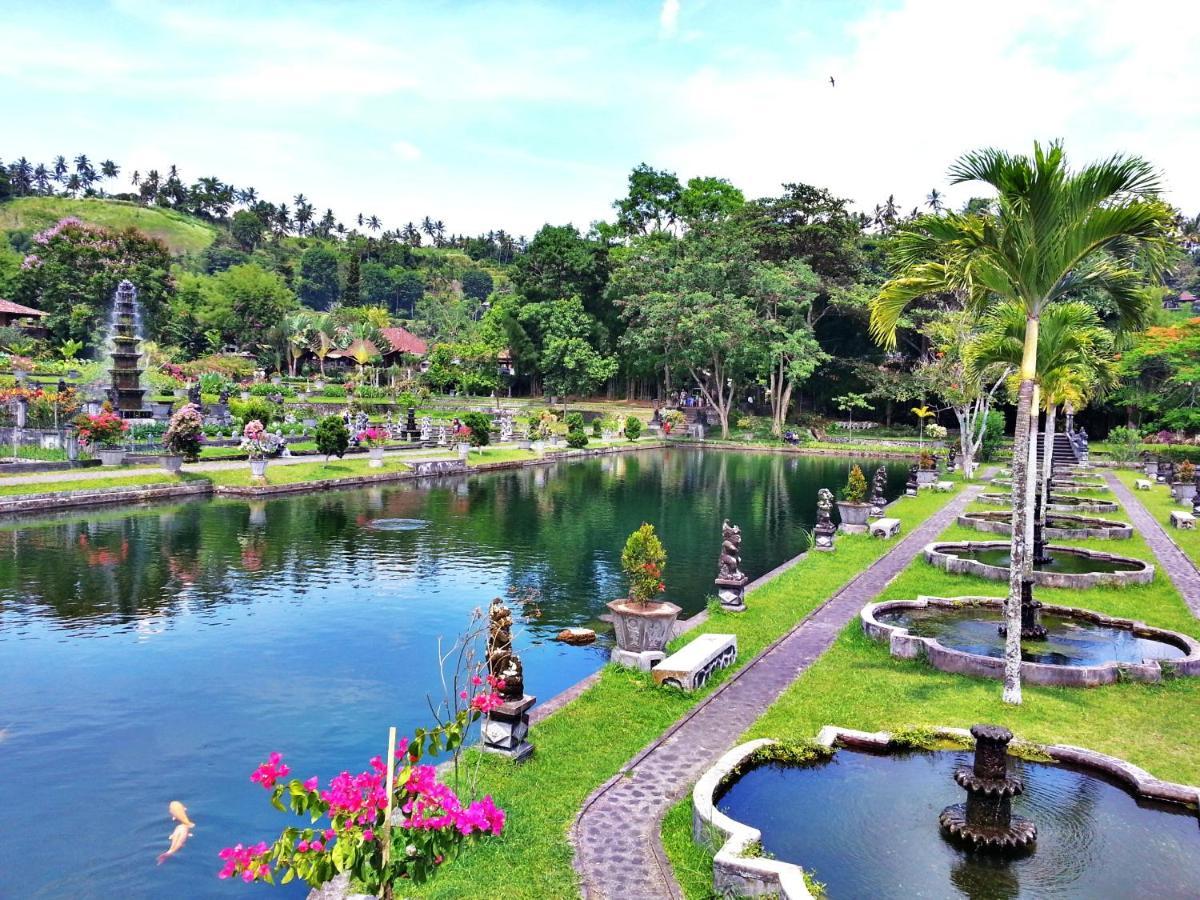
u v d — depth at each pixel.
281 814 8.37
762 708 10.09
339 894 6.33
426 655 13.14
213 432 40.41
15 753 9.58
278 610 15.52
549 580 18.31
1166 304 70.44
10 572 17.83
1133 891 6.40
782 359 60.44
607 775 8.20
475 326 96.94
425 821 4.88
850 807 7.62
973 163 10.05
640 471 42.75
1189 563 19.23
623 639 11.81
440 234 194.88
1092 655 12.44
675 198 82.44
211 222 172.12
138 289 71.25
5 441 31.25
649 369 69.62
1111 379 23.42
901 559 19.75
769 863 6.00
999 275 10.71
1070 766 8.41
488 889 6.16
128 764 9.38
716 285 58.56
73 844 7.76
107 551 19.98
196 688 11.62
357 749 9.83
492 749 8.55
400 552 20.86
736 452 55.53
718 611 14.73
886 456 52.81
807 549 22.09
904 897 6.23
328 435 34.22
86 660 12.66
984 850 6.89
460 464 39.06
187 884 7.20
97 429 30.23
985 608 14.94
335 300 140.75
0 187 149.88
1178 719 9.67
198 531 22.69
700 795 7.27
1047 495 27.19
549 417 60.28
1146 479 36.81
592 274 72.50
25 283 72.06
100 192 172.62
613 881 6.30
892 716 9.71
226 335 83.81
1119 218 9.66
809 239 60.88
